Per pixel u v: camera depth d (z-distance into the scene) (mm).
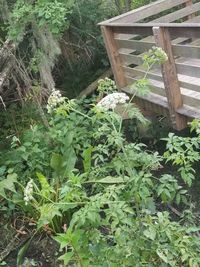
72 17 6176
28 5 4664
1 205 4750
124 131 5430
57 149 4941
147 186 2686
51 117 5250
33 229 4598
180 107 4406
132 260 2406
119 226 2439
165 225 2449
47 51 5191
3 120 5695
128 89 5168
